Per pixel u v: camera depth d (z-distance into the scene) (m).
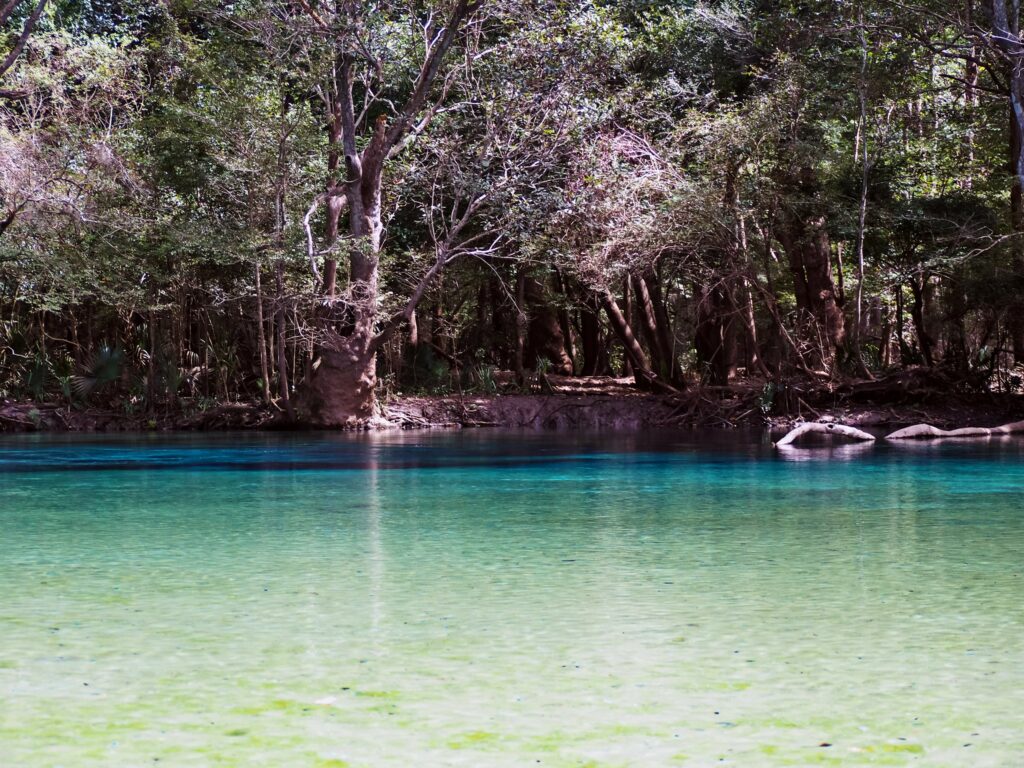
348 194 29.69
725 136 29.47
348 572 7.30
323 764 3.48
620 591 6.57
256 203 30.14
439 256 29.91
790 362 33.66
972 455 19.52
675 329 39.75
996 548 8.33
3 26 30.47
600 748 3.62
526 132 29.48
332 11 27.94
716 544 8.58
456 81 30.84
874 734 3.77
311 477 15.34
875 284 30.53
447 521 10.16
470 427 33.12
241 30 29.58
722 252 31.48
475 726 3.87
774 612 5.91
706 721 3.92
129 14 34.78
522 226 30.16
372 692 4.32
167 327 34.66
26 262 28.73
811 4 31.95
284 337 33.00
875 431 29.20
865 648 5.06
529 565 7.55
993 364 33.06
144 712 4.06
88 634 5.41
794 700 4.18
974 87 32.91
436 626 5.57
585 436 27.30
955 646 5.10
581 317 46.09
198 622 5.68
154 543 8.75
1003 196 33.84
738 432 29.31
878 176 31.09
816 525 9.78
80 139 29.02
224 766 3.47
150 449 22.11
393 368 37.38
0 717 4.00
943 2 29.50
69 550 8.35
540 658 4.88
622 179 29.58
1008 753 3.58
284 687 4.40
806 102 30.53
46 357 33.72
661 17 33.59
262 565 7.59
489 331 42.47
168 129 29.97
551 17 29.30
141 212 30.83
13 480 14.91
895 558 7.85
